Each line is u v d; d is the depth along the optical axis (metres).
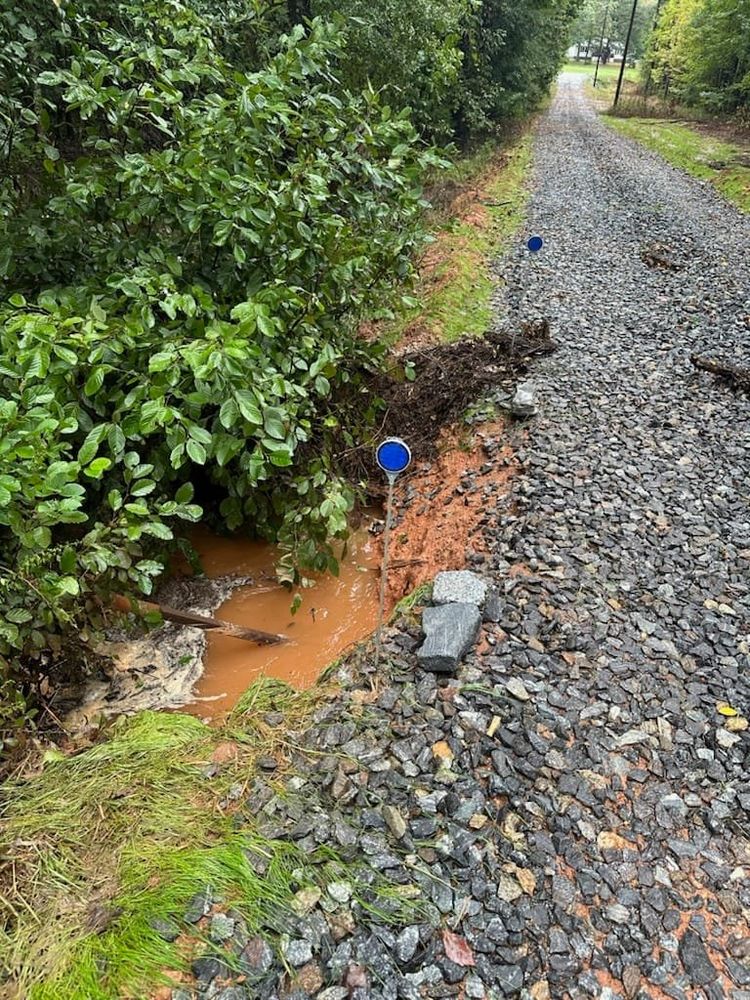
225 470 4.27
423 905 2.40
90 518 4.18
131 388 3.77
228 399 3.14
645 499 4.96
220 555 5.05
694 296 9.35
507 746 3.06
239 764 2.88
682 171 18.22
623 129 26.33
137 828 2.55
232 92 4.31
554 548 4.39
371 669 3.45
